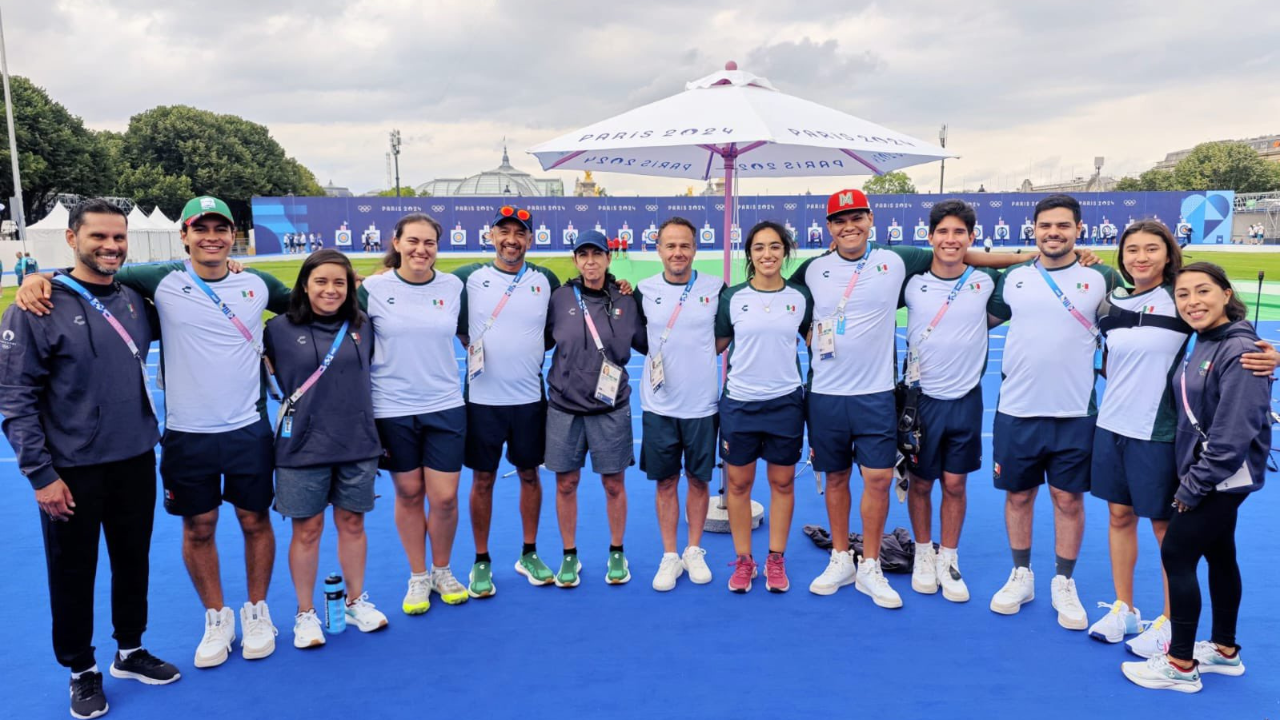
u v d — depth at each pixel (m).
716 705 3.07
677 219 4.09
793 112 4.38
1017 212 37.31
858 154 5.32
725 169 5.02
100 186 46.59
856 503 5.55
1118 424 3.39
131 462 3.12
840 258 4.01
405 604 3.91
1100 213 37.91
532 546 4.35
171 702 3.14
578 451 4.11
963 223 3.79
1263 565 4.30
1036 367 3.64
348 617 3.79
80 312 2.94
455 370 3.88
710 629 3.72
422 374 3.75
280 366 3.47
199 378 3.26
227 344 3.31
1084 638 3.59
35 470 2.83
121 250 2.99
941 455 3.98
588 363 4.04
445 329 3.79
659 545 4.83
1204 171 75.25
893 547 4.45
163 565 4.49
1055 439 3.66
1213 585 3.21
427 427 3.81
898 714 3.00
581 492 5.82
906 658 3.42
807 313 4.06
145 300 3.22
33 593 4.12
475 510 4.09
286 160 66.94
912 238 37.62
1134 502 3.35
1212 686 3.17
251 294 3.41
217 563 3.49
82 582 3.02
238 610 3.98
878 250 4.01
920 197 37.22
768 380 3.97
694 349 4.10
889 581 4.28
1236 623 3.50
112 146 55.78
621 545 4.32
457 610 3.96
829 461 4.04
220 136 59.56
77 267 3.00
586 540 4.93
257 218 39.09
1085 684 3.20
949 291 3.88
